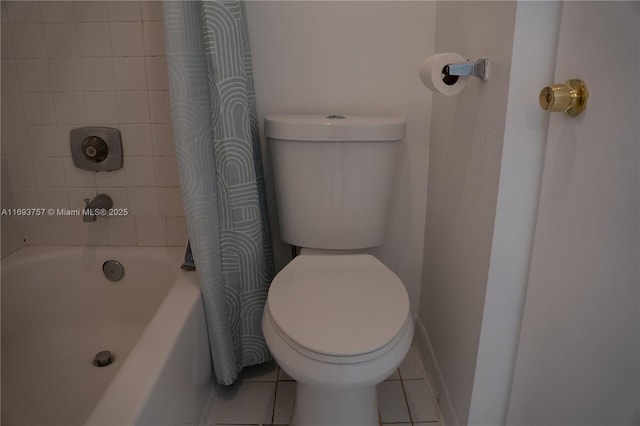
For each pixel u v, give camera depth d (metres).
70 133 1.39
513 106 0.83
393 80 1.40
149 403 0.84
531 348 0.90
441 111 1.30
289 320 0.94
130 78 1.35
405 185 1.49
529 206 0.88
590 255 0.70
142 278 1.47
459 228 1.13
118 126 1.39
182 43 1.04
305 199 1.27
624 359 0.64
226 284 1.26
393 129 1.23
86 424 0.76
